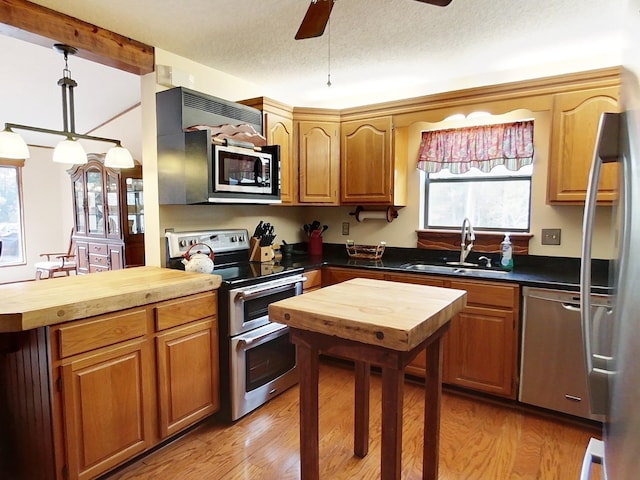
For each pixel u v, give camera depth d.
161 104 2.60
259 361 2.54
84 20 2.23
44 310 1.54
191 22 2.27
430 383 1.76
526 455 2.07
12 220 6.11
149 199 2.73
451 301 1.61
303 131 3.34
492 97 2.79
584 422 2.35
